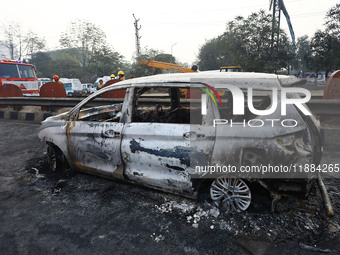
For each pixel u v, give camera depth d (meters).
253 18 19.55
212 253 1.90
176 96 3.25
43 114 7.89
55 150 3.51
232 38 19.92
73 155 3.25
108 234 2.16
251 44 19.55
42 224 2.34
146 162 2.57
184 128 2.34
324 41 19.80
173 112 3.29
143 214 2.45
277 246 1.94
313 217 2.30
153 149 2.49
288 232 2.10
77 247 2.01
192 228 2.21
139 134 2.55
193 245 1.99
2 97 8.91
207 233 2.13
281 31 19.45
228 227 2.19
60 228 2.27
